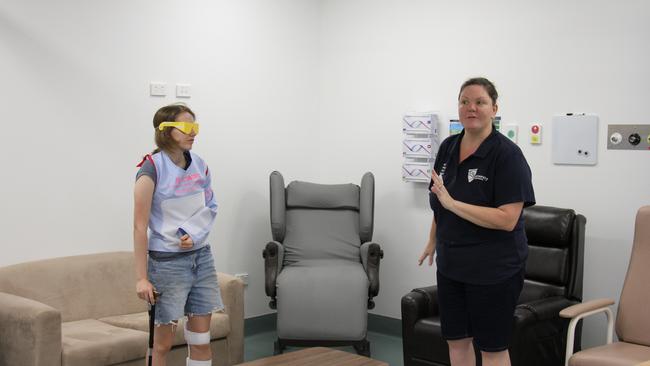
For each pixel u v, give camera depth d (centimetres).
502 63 455
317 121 551
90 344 325
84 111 411
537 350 354
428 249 298
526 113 444
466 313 272
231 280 398
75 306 381
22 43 384
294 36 534
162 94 449
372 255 445
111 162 424
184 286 292
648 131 396
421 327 377
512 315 262
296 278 432
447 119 483
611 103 410
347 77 539
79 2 407
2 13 376
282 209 473
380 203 521
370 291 442
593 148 416
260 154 512
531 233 401
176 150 293
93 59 414
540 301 366
